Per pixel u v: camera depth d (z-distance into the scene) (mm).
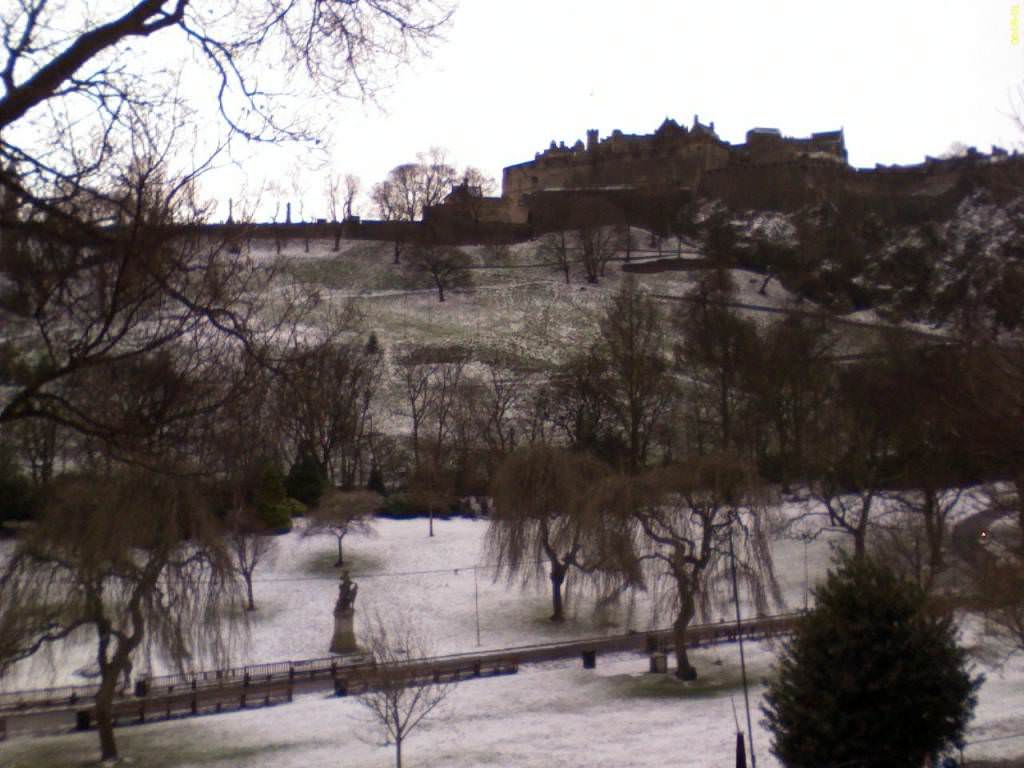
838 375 71438
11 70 8227
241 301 12695
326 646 42594
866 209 139000
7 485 46656
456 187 160875
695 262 138750
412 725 28406
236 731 31250
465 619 45656
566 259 141000
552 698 33469
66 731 32000
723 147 181375
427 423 81500
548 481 46094
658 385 76750
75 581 31781
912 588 17609
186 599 34188
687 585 38250
